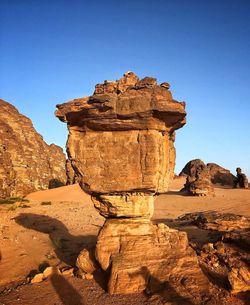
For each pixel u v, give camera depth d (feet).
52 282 42.11
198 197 148.05
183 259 41.63
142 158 42.24
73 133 45.34
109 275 39.86
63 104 44.01
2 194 157.89
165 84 43.57
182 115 42.11
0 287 42.42
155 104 40.45
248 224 72.59
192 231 72.23
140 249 41.73
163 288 37.58
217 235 66.59
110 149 43.45
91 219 97.09
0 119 192.34
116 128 43.24
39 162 209.67
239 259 48.06
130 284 38.32
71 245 62.85
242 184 202.59
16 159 182.09
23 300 36.83
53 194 170.91
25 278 45.32
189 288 37.45
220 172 255.09
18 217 98.63
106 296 37.11
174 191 182.70
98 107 41.68
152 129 42.29
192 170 270.46
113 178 43.01
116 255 41.29
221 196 150.82
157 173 42.63
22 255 56.59
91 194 45.55
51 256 54.90
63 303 35.83
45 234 73.77
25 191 177.68
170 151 49.34
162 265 40.47
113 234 43.55
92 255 45.37
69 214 107.65
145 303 35.04
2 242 66.08
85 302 35.78
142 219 44.93
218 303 34.88
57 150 253.03
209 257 49.67
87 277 42.73
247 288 37.55
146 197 44.57
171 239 44.37
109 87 45.01
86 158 44.14
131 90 42.34
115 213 44.34
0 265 51.42
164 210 117.70
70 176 220.02
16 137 193.57
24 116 223.30
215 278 41.57
